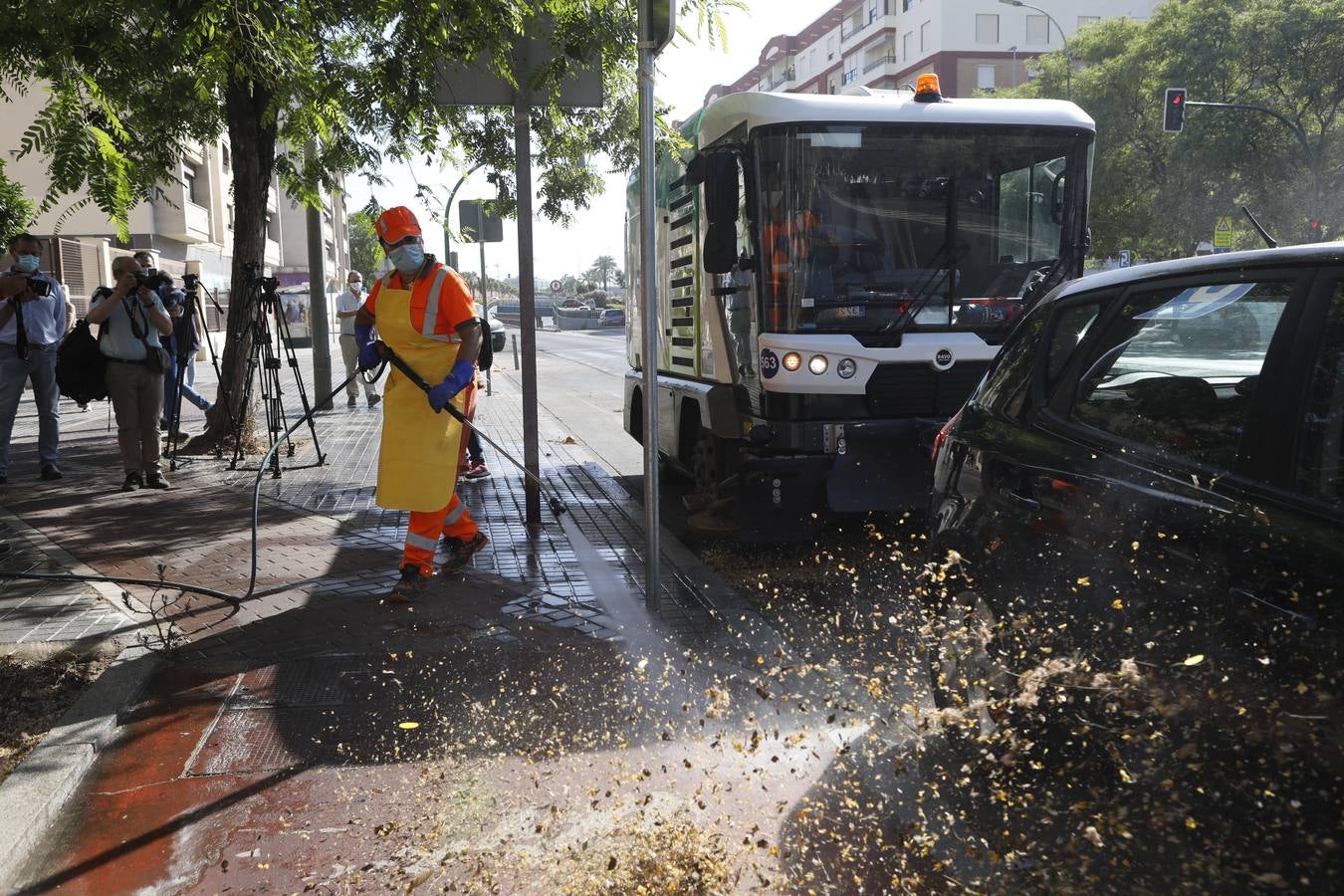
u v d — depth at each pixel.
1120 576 2.70
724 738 3.90
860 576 6.08
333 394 6.05
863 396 6.28
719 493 7.48
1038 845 2.70
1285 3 31.39
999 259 6.58
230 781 3.68
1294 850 2.08
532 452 7.57
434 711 4.24
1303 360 2.45
